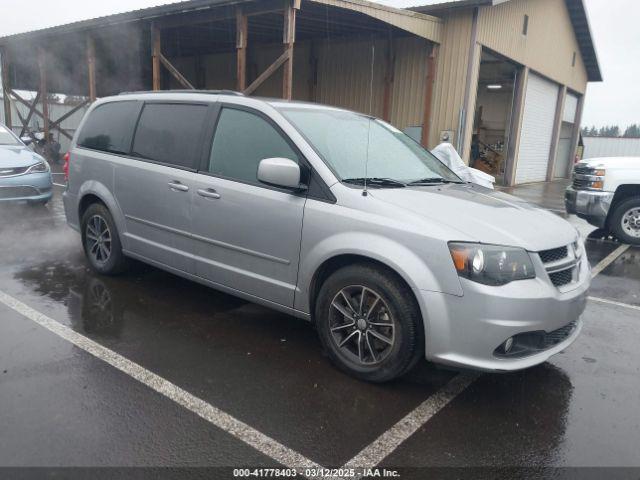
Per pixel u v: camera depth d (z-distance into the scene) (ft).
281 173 11.05
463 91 44.65
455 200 11.55
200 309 14.71
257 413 9.68
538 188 58.49
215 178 13.12
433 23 43.29
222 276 13.17
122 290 15.96
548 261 10.45
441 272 9.68
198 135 13.89
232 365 11.51
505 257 9.69
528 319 9.60
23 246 20.90
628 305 17.12
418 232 9.94
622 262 23.24
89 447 8.45
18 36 51.03
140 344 12.33
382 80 49.37
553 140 70.59
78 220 17.70
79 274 17.35
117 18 40.75
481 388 10.98
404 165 13.70
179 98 14.75
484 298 9.44
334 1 34.30
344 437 9.09
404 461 8.52
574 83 73.51
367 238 10.41
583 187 27.68
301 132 12.09
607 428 9.70
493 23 46.52
